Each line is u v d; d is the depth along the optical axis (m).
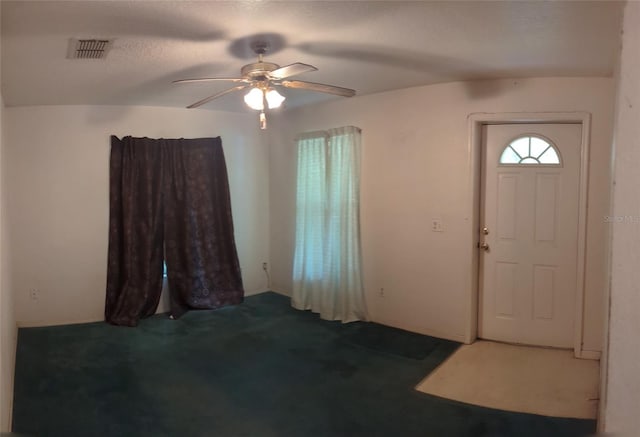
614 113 1.80
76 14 2.20
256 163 5.59
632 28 1.62
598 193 3.55
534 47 2.83
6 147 4.20
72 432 2.62
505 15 2.31
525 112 3.69
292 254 5.47
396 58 3.09
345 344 3.97
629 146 1.66
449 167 3.98
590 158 3.55
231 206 5.42
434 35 2.61
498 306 4.03
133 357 3.73
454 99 3.91
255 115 5.53
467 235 3.92
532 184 3.85
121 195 4.66
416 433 2.58
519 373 3.37
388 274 4.42
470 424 2.67
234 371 3.44
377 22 2.41
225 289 5.23
